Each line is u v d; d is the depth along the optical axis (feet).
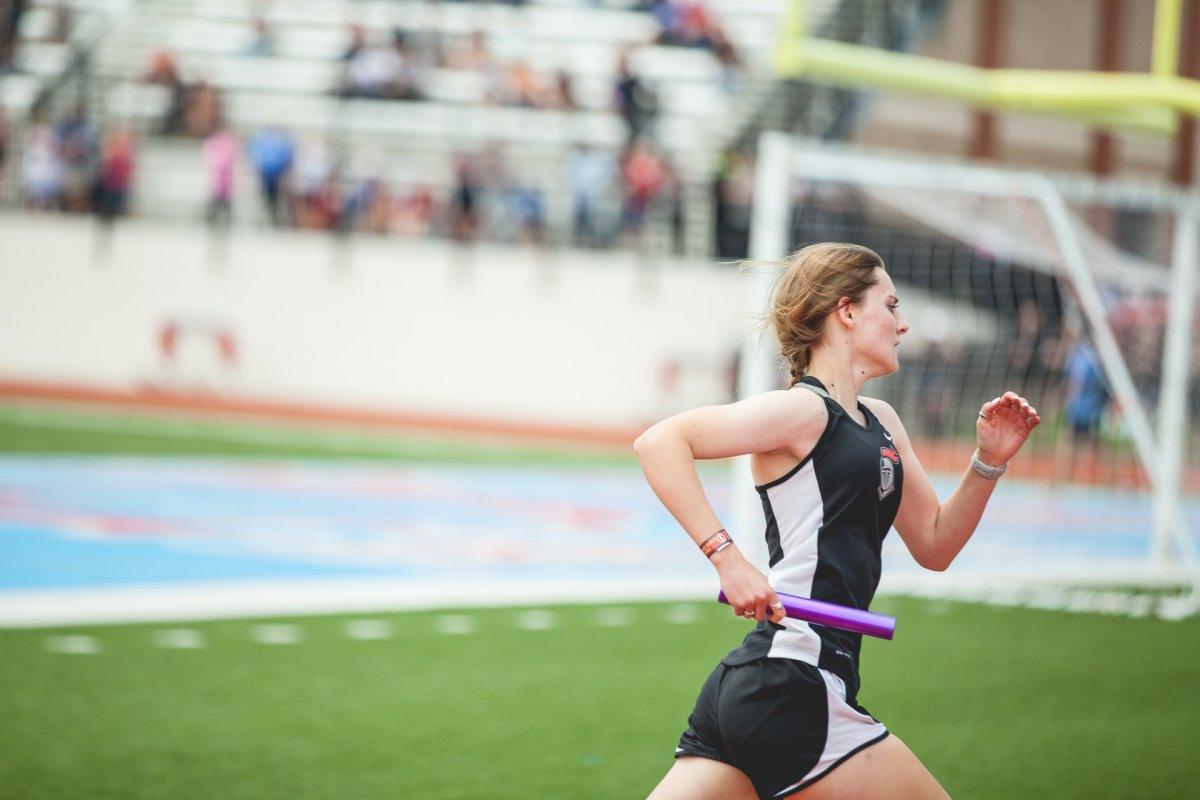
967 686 75.66
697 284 250.57
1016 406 35.58
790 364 36.04
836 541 33.01
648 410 250.37
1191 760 61.67
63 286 246.47
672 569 114.11
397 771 56.90
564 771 57.62
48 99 269.44
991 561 125.80
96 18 284.00
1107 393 146.92
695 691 72.59
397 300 248.32
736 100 279.08
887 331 34.73
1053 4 123.34
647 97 265.95
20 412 211.20
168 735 60.95
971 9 131.85
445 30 294.05
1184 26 117.39
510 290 248.93
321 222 249.55
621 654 81.15
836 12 182.80
